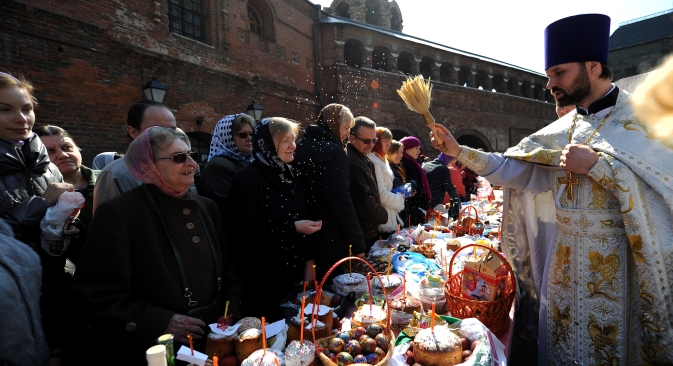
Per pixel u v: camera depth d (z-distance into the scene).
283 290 1.97
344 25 11.24
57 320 1.40
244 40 8.81
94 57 5.83
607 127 1.45
